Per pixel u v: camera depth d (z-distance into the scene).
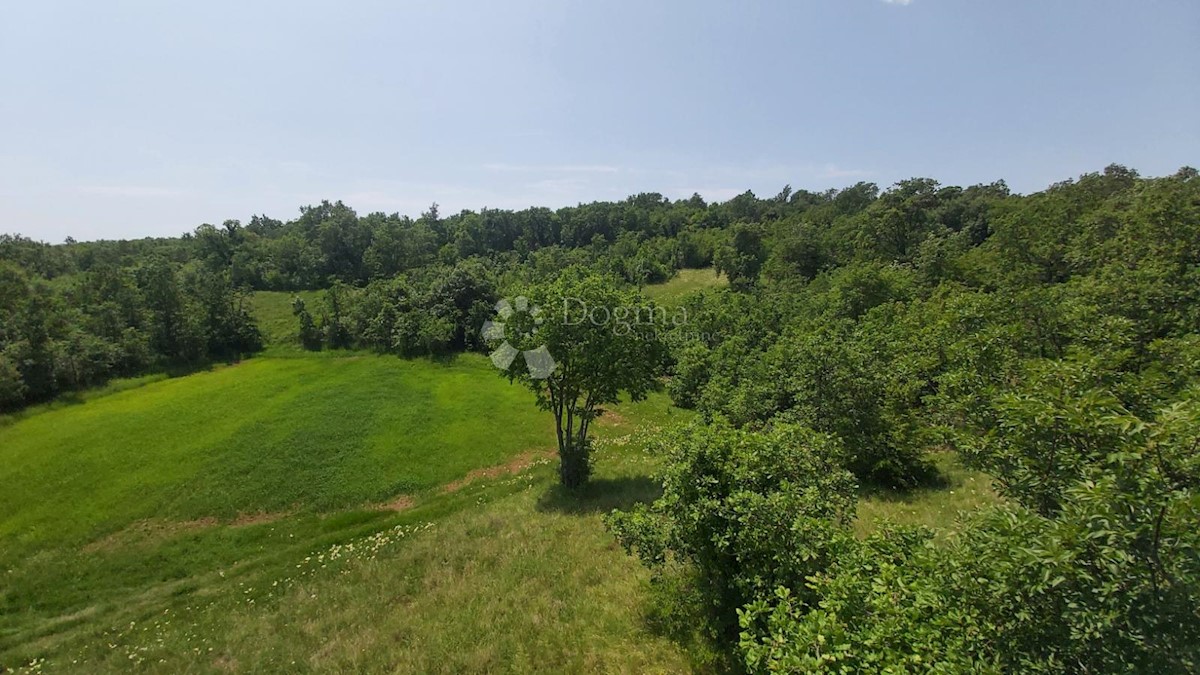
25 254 74.50
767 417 23.39
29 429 35.31
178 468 29.25
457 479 28.38
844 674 5.71
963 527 7.38
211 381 47.19
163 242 110.12
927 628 5.89
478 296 62.38
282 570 19.00
